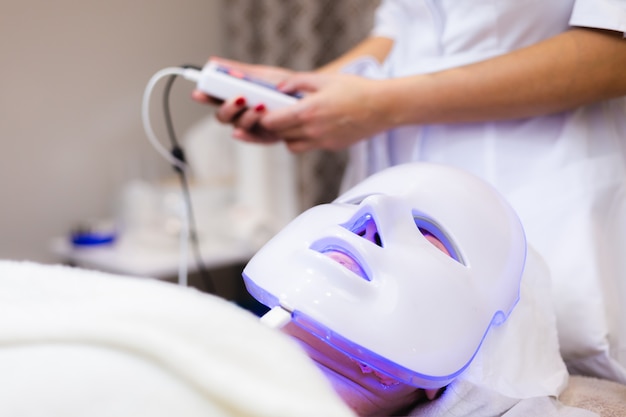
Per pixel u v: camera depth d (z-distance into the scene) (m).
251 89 0.76
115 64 1.85
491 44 0.71
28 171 1.74
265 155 1.60
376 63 0.82
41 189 1.76
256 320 0.28
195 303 0.27
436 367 0.42
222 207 1.58
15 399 0.23
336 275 0.43
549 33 0.69
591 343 0.62
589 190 0.65
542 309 0.55
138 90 1.90
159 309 0.26
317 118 0.69
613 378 0.62
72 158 1.80
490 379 0.48
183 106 1.99
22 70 1.70
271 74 0.85
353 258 0.45
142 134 1.92
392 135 0.81
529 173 0.69
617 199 0.65
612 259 0.65
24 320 0.25
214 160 1.65
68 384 0.23
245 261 1.51
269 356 0.25
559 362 0.55
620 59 0.60
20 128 1.71
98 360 0.24
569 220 0.65
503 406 0.48
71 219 1.81
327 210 0.50
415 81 0.66
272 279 0.44
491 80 0.62
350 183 0.88
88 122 1.82
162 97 1.95
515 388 0.49
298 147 0.75
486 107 0.64
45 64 1.73
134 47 1.89
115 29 1.85
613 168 0.66
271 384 0.24
